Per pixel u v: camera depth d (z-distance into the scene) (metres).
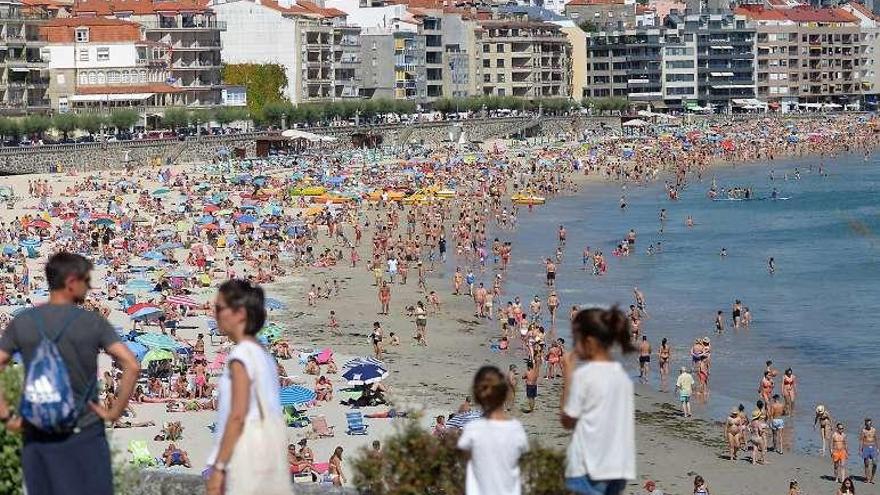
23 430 25.38
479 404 26.44
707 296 158.25
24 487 25.98
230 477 25.11
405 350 123.38
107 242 187.25
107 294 147.00
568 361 26.25
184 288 151.88
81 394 25.02
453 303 151.25
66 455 25.06
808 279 171.12
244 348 25.38
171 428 88.75
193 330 127.56
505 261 182.00
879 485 83.88
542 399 101.69
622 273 177.88
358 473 28.11
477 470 26.11
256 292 25.75
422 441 27.88
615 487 25.77
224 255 181.75
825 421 91.19
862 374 113.62
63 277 25.22
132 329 125.38
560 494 26.44
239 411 25.03
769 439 92.56
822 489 82.75
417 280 168.50
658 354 122.81
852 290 161.25
